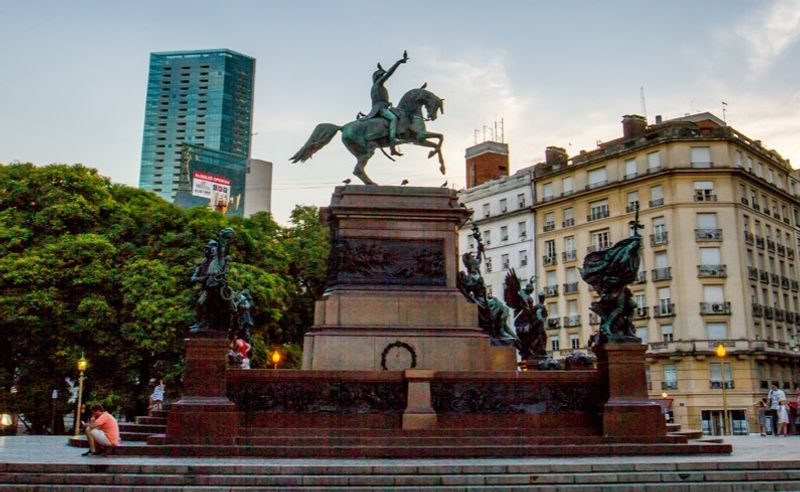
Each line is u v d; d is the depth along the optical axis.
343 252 21.92
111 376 36.59
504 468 13.77
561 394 18.38
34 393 35.34
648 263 64.69
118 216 37.72
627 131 69.50
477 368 21.11
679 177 63.75
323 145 23.80
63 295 33.66
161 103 187.62
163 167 183.75
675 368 61.41
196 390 17.09
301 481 13.22
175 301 33.41
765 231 67.44
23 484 13.14
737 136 65.88
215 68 188.00
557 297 71.44
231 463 14.19
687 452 16.77
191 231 37.28
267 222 50.00
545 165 75.81
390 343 20.94
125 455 16.05
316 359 20.64
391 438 17.02
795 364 66.00
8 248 34.19
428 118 24.27
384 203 22.33
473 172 85.38
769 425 30.62
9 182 37.09
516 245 76.88
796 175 76.12
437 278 21.97
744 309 61.34
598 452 16.66
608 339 18.30
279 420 17.59
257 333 38.44
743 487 13.52
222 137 185.12
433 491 12.96
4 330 33.16
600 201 69.56
